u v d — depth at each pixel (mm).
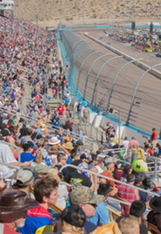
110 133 58531
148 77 100438
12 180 18859
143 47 185875
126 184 19812
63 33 198250
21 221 10367
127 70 104375
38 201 12727
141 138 61656
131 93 84750
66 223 10312
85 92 78812
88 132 63500
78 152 32969
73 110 72812
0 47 133500
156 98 81250
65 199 16672
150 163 41625
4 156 20438
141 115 71125
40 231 11875
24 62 114125
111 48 165000
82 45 104125
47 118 63688
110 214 18297
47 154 25641
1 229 9414
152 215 15758
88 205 13180
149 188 25156
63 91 83375
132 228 11367
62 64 127250
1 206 9922
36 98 70125
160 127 65500
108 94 83375
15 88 77125
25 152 22562
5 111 48062
